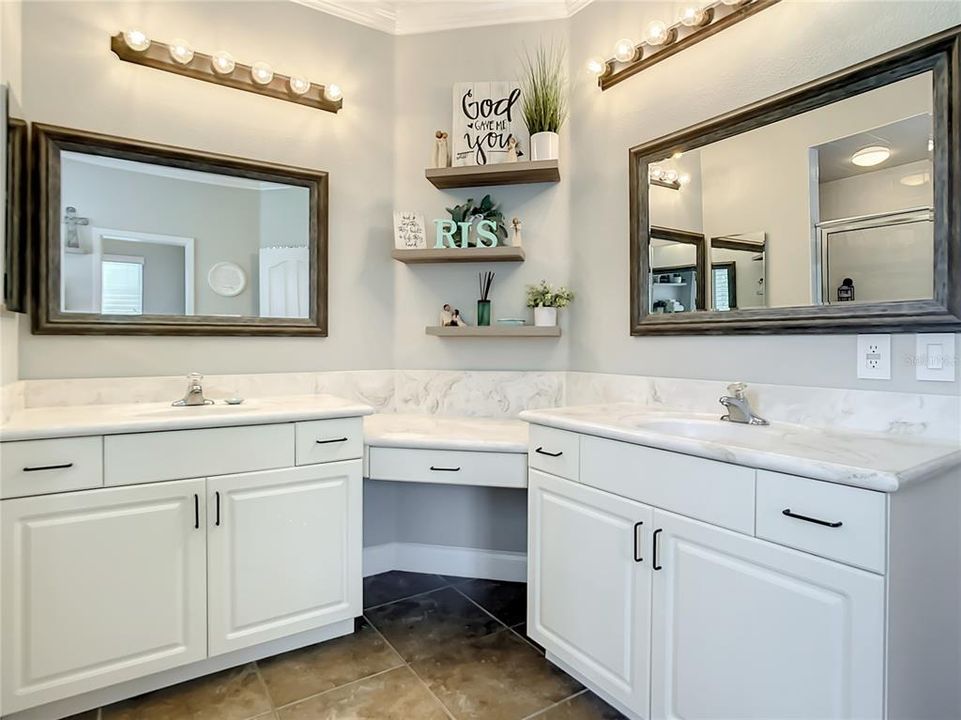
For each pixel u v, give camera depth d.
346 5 2.44
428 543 2.59
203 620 1.68
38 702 1.46
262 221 2.27
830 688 1.05
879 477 0.97
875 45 1.44
